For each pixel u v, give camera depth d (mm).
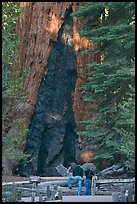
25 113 28375
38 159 29172
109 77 21641
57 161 29547
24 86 29219
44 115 29562
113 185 19641
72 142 29688
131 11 23312
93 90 25094
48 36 29844
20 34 29516
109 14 24047
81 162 28406
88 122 23609
